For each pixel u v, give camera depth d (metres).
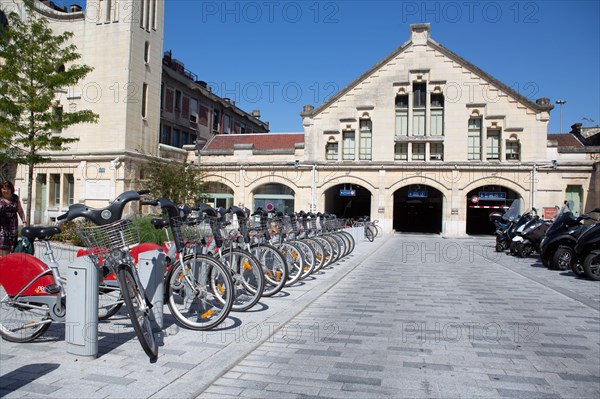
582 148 26.31
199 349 4.79
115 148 24.09
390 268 12.48
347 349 5.06
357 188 33.94
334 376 4.24
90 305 4.38
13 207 6.89
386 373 4.34
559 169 26.28
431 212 35.75
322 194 28.50
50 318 4.76
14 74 14.76
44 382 3.80
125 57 24.05
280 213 9.43
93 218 4.54
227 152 29.72
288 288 8.62
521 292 8.80
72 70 15.84
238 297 6.82
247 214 7.57
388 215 27.94
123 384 3.80
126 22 24.19
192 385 3.83
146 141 25.59
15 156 17.16
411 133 28.34
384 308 7.24
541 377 4.29
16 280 4.78
